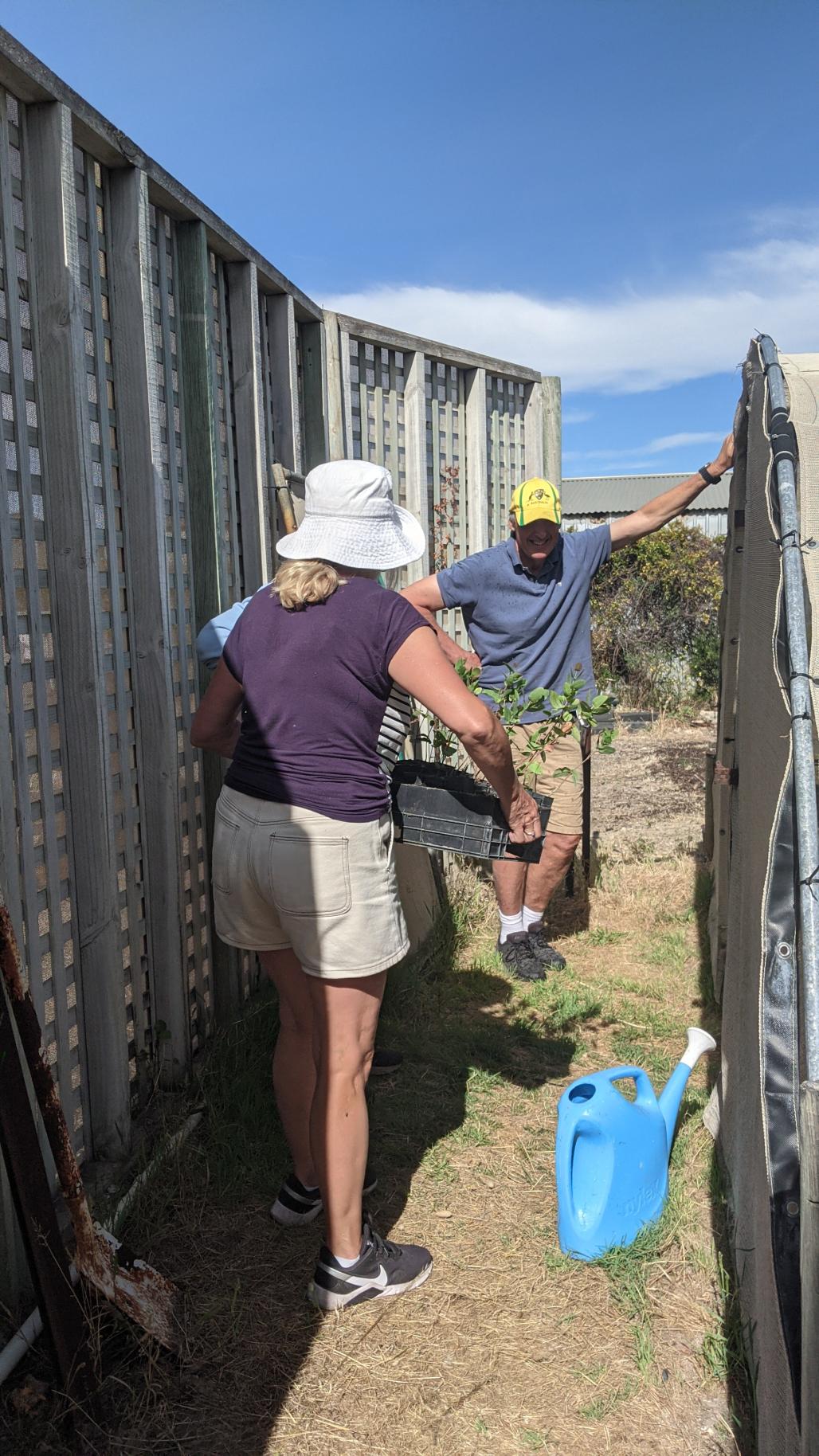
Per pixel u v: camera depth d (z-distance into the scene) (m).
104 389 2.89
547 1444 2.05
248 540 3.90
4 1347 2.19
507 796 2.43
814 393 2.83
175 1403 2.13
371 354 4.82
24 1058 2.44
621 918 5.30
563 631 4.45
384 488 2.39
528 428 6.19
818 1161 1.25
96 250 2.85
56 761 2.67
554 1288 2.51
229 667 2.45
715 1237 2.66
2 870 2.31
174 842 3.19
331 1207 2.38
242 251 3.64
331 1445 2.04
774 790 1.88
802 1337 1.32
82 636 2.65
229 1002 3.67
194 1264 2.56
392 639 2.23
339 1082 2.34
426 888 4.65
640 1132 2.68
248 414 3.83
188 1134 3.01
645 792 8.49
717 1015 4.10
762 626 2.40
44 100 2.44
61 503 2.60
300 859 2.23
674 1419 2.11
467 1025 4.01
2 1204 2.23
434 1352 2.29
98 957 2.76
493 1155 3.09
